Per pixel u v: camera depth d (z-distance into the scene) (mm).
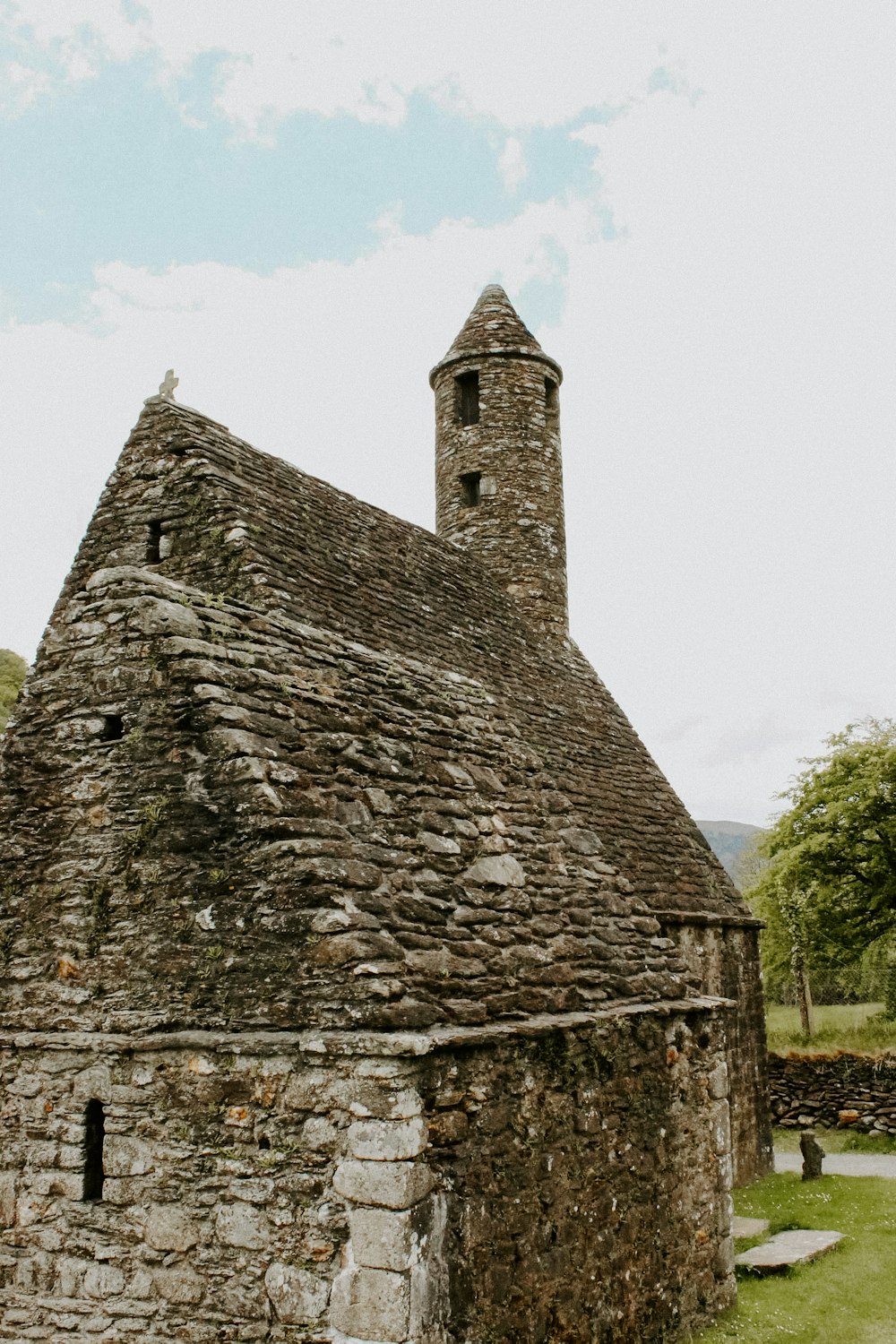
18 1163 6488
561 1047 7246
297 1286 5605
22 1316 6266
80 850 6746
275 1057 5879
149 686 6742
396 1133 5512
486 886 7648
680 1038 9000
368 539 12453
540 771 10039
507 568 17094
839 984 34500
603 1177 7586
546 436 18016
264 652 7473
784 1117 21516
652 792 16594
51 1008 6594
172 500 9578
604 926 8859
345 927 5934
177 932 6340
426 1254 5598
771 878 23844
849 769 23297
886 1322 8945
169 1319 5891
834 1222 12891
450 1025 6172
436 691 9500
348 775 7168
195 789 6453
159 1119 6133
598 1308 7270
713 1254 9047
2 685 31312
